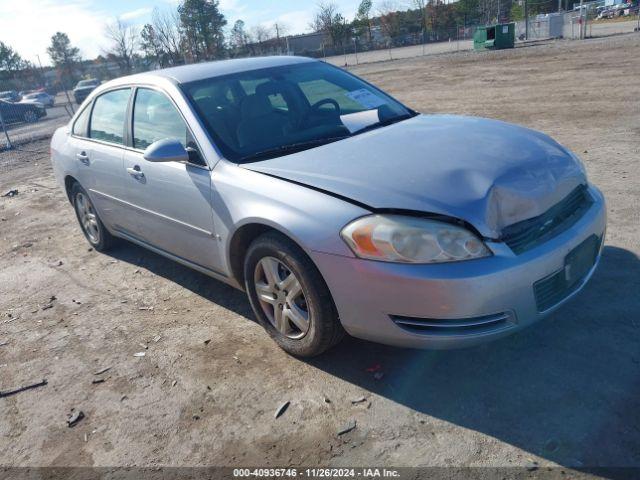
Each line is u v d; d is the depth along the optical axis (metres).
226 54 65.06
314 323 2.98
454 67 22.16
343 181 2.87
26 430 3.02
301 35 68.00
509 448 2.44
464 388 2.85
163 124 3.88
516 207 2.69
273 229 3.09
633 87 11.30
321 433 2.68
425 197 2.64
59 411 3.13
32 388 3.38
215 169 3.40
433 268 2.51
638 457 2.30
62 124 23.11
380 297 2.63
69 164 5.13
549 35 33.66
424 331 2.63
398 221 2.59
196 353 3.50
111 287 4.68
